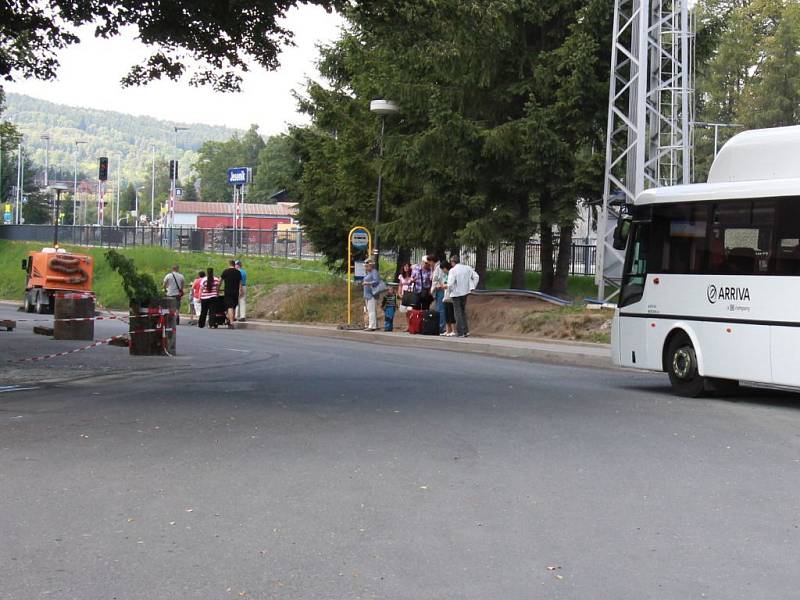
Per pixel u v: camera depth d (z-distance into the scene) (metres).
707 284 14.51
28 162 131.75
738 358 13.98
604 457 9.45
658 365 15.31
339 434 10.64
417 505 7.47
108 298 50.62
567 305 26.84
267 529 6.76
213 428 10.99
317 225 37.34
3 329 29.06
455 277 26.25
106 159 61.91
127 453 9.47
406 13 16.55
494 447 9.93
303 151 37.91
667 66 26.42
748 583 5.66
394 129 32.06
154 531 6.70
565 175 27.31
